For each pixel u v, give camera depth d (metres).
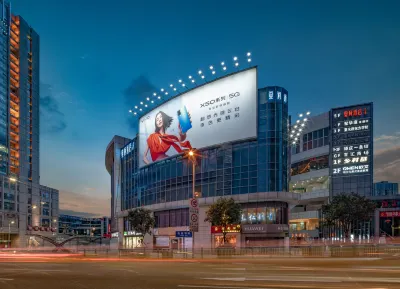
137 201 83.31
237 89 61.12
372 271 20.19
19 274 21.22
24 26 138.38
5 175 117.06
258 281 16.48
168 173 73.19
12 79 130.38
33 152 135.25
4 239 113.38
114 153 120.38
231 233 58.12
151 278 18.41
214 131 63.25
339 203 59.50
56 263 30.38
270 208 56.44
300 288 14.28
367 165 93.38
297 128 104.44
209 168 64.50
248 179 58.75
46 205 138.38
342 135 97.12
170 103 73.38
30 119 136.62
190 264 27.62
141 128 82.81
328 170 96.81
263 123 58.78
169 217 71.06
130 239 83.25
